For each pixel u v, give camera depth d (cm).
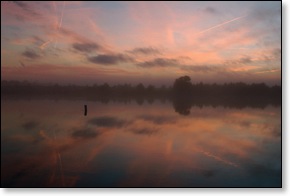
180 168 405
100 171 400
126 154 493
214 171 390
